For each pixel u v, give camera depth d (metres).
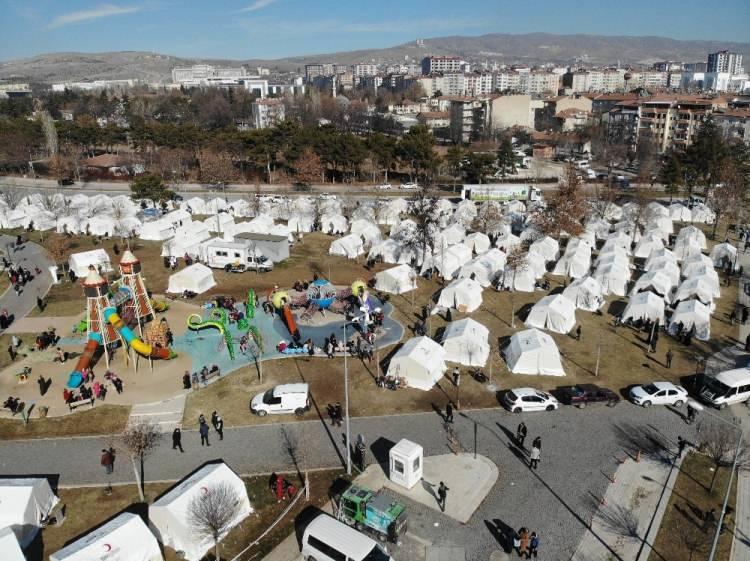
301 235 92.12
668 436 39.00
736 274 74.56
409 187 132.75
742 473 34.91
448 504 32.25
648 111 175.62
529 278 67.00
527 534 28.19
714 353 51.50
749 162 130.75
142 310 55.50
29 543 29.50
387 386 44.91
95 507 32.22
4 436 38.81
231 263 72.75
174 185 132.88
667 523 30.89
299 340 52.75
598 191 112.56
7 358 49.66
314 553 27.69
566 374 47.47
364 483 34.12
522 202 110.69
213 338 53.62
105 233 89.94
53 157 138.25
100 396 43.16
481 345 49.19
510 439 38.44
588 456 36.62
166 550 29.36
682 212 103.44
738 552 28.94
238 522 31.03
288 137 139.25
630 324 57.56
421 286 68.38
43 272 72.69
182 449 37.41
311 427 39.84
